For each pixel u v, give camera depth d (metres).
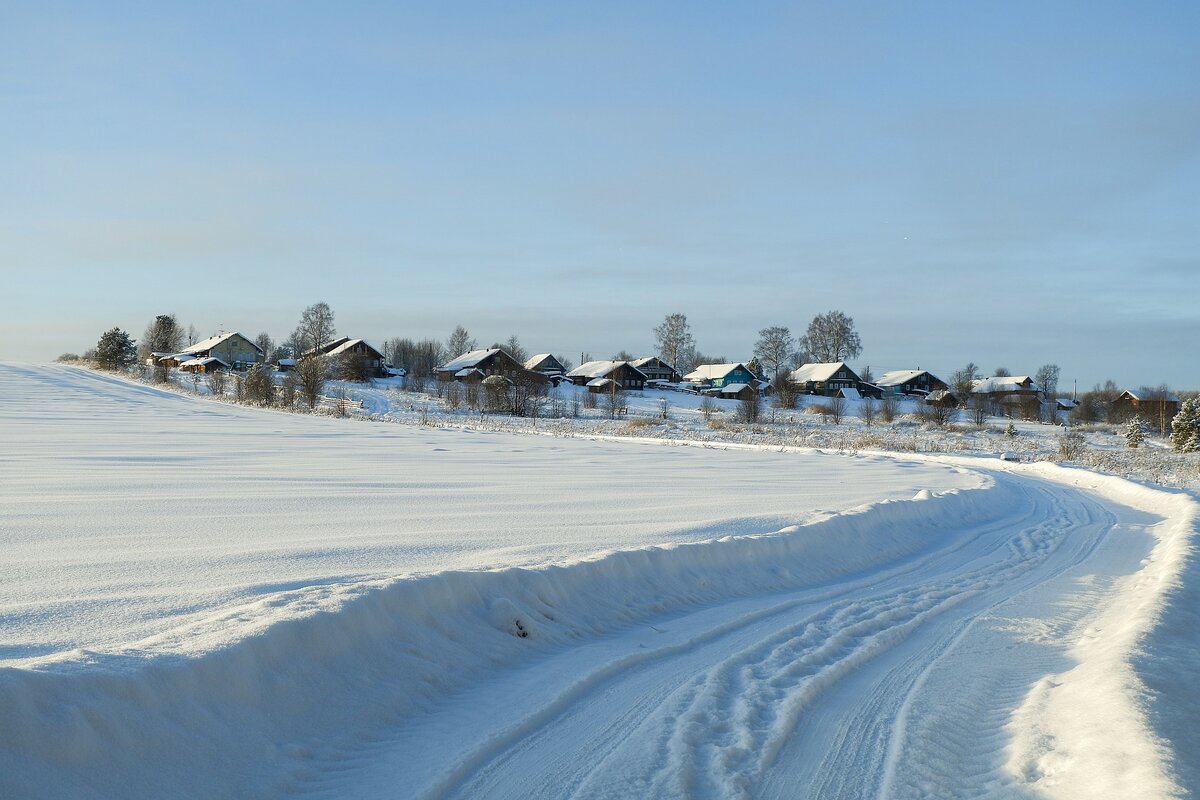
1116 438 57.91
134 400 50.25
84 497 11.70
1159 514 16.47
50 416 35.31
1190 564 9.35
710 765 4.32
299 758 4.15
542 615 6.59
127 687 3.83
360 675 4.96
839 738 4.77
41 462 16.80
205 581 6.54
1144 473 28.41
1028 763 4.32
